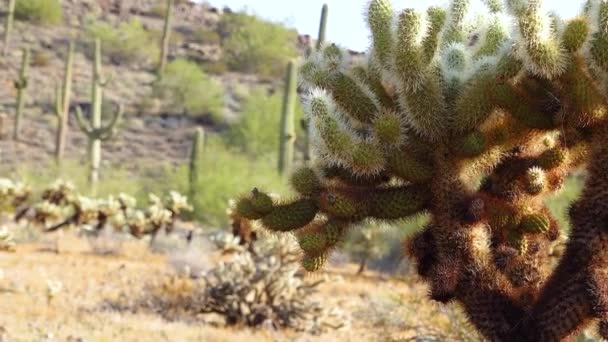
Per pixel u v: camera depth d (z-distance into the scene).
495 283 3.84
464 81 3.89
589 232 3.78
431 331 9.91
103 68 56.88
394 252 20.50
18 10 60.72
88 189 29.95
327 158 3.87
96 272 16.55
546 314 3.79
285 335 11.87
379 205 3.87
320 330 12.20
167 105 52.50
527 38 3.61
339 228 3.87
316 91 3.88
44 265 17.06
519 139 3.93
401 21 3.80
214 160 31.59
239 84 59.00
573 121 3.75
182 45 63.78
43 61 55.66
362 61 4.21
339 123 3.82
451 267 3.80
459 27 4.27
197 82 53.09
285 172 29.42
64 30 60.88
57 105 39.50
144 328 11.16
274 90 59.09
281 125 29.77
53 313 11.60
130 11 69.38
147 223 21.48
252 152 43.50
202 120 52.06
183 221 27.23
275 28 63.19
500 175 3.95
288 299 12.45
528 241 4.02
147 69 58.09
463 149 3.79
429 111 3.79
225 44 62.72
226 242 16.77
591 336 6.05
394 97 4.06
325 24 31.73
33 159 44.72
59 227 21.73
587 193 3.82
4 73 53.88
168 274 15.59
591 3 3.72
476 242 3.85
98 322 11.30
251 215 3.95
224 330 11.84
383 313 11.97
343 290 16.12
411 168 3.81
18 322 10.68
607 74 3.68
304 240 3.82
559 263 3.87
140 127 50.34
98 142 32.16
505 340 3.81
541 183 3.82
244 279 12.51
